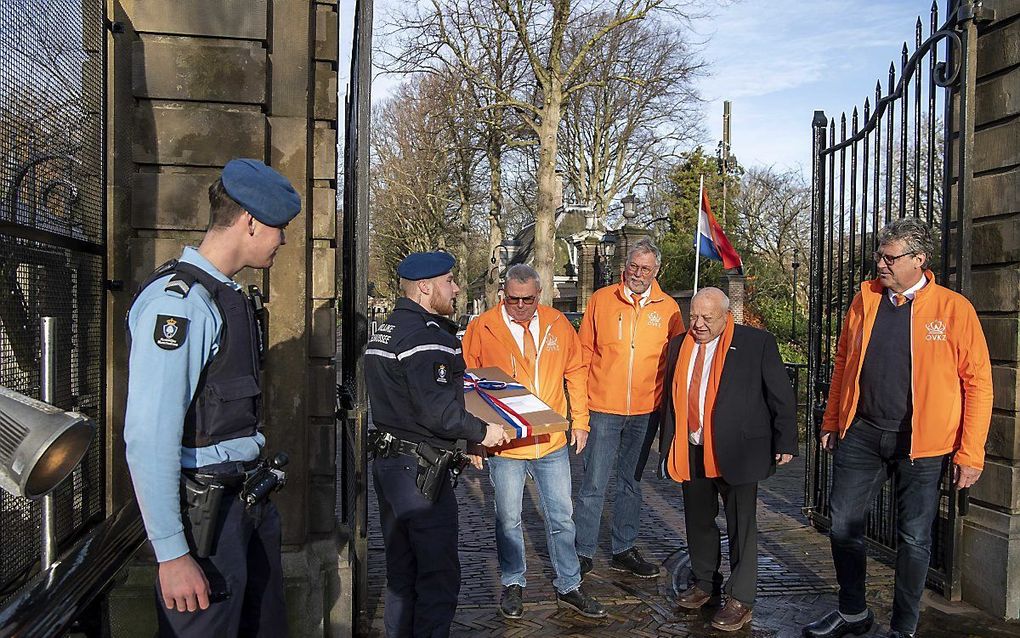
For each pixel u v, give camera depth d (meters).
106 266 3.23
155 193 3.20
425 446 3.03
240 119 3.23
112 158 3.27
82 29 2.95
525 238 38.31
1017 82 3.99
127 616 3.09
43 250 2.64
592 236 27.86
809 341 5.79
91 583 1.81
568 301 29.23
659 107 29.31
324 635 3.42
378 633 3.79
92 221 3.08
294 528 3.37
